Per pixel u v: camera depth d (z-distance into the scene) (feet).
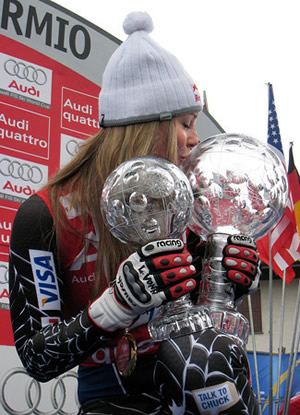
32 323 6.74
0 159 20.44
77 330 6.25
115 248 7.02
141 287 5.74
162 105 7.57
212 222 6.68
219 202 6.61
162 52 7.85
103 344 6.42
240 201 6.61
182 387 5.79
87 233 7.10
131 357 6.45
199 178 6.77
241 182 6.63
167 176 6.12
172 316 6.11
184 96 7.73
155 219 6.07
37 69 22.09
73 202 7.18
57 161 21.86
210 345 5.89
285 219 27.02
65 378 19.80
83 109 23.07
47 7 22.76
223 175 6.64
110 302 6.06
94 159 7.58
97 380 6.96
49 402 19.27
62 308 7.12
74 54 23.22
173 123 7.62
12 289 6.97
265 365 40.29
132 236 6.21
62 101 22.54
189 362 5.80
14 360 18.95
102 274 6.98
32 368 6.63
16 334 6.81
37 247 6.98
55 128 22.11
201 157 6.93
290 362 25.36
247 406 5.89
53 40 22.75
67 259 7.14
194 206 6.77
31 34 22.21
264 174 6.76
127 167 6.25
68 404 19.71
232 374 5.84
